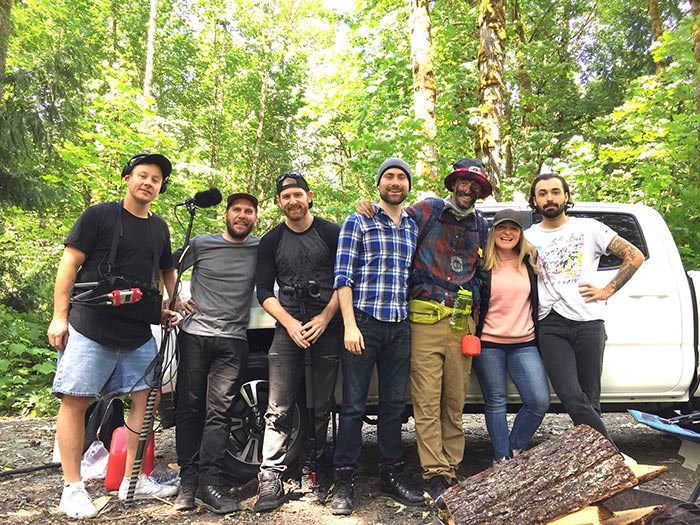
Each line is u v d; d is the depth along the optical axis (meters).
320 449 3.35
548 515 2.11
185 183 9.10
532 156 10.09
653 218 4.10
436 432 3.19
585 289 3.23
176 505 3.16
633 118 7.94
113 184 8.72
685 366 3.83
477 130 7.79
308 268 3.30
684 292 3.89
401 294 3.19
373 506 3.22
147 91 15.30
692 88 7.42
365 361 3.17
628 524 2.12
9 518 3.02
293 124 22.39
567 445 2.28
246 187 20.83
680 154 7.17
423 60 8.07
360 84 10.82
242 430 3.59
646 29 15.09
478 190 3.22
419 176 7.15
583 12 15.88
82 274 3.06
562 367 3.21
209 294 3.36
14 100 8.63
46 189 8.72
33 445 4.77
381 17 10.84
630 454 4.38
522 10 13.86
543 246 3.41
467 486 2.31
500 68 7.79
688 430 2.57
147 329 3.22
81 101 9.60
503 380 3.37
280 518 3.05
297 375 3.33
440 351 3.22
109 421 3.63
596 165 8.27
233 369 3.31
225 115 21.30
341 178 18.75
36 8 13.08
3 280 8.85
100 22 17.58
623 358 3.79
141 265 3.11
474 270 3.32
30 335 7.32
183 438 3.30
